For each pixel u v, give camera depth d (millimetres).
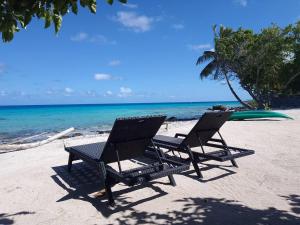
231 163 6500
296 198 4512
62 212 4164
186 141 5973
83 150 5621
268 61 29109
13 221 3910
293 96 34938
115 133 4504
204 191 4879
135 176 4207
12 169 6770
